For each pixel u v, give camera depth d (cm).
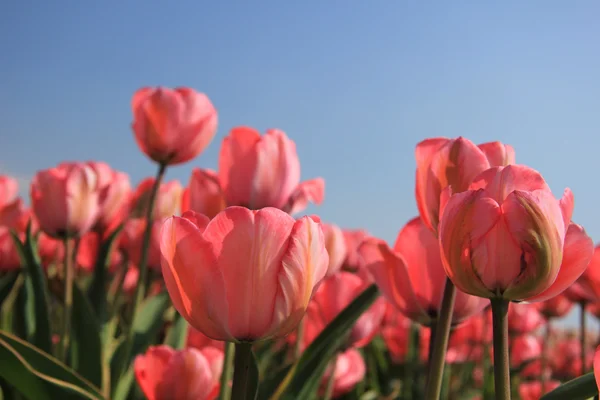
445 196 55
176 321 91
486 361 117
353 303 74
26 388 65
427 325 65
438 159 58
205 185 80
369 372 125
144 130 84
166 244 53
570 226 54
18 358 65
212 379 75
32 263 84
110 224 100
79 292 83
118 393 82
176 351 73
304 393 72
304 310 54
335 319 73
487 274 53
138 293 84
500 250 53
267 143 77
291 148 79
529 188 54
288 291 53
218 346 91
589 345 153
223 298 53
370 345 125
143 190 108
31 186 89
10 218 112
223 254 53
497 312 54
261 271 53
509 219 52
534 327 120
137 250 102
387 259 65
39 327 82
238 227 53
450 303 59
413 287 64
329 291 84
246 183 77
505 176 54
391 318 124
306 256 54
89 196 89
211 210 80
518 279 53
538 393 112
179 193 110
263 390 75
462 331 119
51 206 87
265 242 53
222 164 78
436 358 59
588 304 99
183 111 84
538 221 51
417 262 64
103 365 80
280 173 78
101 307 97
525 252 52
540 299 55
